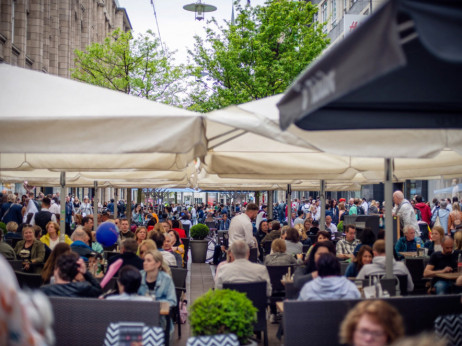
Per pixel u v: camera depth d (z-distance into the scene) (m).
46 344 2.95
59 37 49.91
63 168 9.08
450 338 5.15
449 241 9.80
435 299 5.87
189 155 7.31
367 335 3.89
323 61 3.16
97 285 7.05
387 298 5.81
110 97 6.41
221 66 27.94
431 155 6.30
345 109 4.58
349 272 9.43
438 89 4.06
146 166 8.74
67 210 28.44
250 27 28.14
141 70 34.84
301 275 8.48
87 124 5.78
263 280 8.34
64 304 5.95
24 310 2.77
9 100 6.20
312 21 29.97
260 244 18.03
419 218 23.59
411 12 2.48
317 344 5.77
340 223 21.31
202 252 22.61
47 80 6.67
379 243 8.73
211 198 72.44
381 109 4.61
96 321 5.92
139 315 5.91
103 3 72.12
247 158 9.20
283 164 9.27
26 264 10.63
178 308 9.71
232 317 5.77
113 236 9.74
